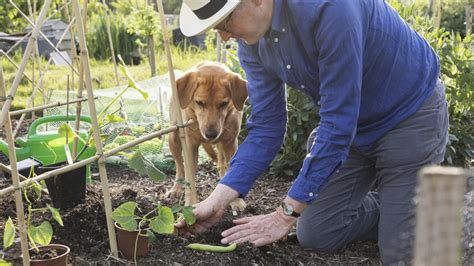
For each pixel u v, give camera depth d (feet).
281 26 9.75
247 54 11.23
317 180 10.05
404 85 10.75
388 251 10.80
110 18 43.78
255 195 15.52
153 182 16.65
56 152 14.29
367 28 10.00
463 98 16.76
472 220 6.41
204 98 14.06
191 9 9.41
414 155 10.85
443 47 17.06
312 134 12.50
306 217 11.85
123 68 11.03
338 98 9.67
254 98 11.51
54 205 11.78
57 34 39.17
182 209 10.39
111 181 16.83
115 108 19.99
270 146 11.41
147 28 31.76
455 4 39.32
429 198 5.34
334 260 11.47
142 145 14.83
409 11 19.19
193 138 14.65
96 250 10.32
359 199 11.92
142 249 10.37
